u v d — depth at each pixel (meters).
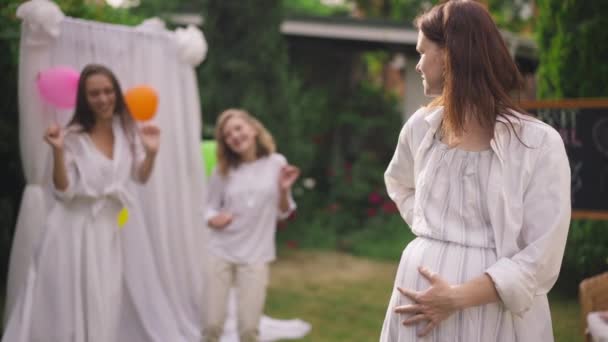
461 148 1.71
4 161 4.94
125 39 4.05
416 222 1.78
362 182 9.29
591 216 4.24
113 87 3.27
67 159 3.17
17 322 3.21
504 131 1.66
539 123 1.67
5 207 4.96
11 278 3.45
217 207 3.90
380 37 9.03
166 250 4.35
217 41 8.34
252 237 3.74
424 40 1.77
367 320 4.93
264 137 3.90
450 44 1.68
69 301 3.19
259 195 3.76
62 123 3.58
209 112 8.30
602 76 4.96
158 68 4.27
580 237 5.06
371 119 10.02
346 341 4.37
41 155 3.46
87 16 5.03
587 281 3.08
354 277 6.53
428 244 1.73
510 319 1.65
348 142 10.25
